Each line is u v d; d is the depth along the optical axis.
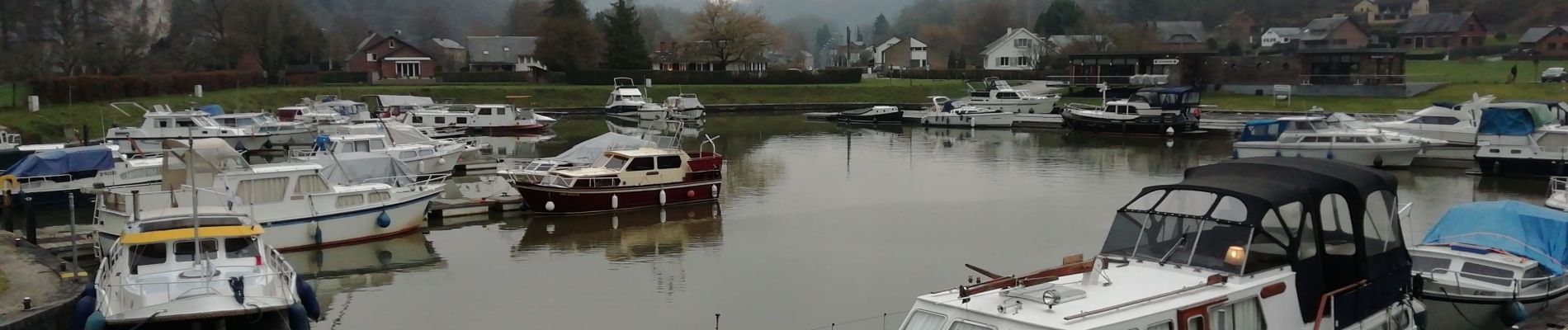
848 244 31.41
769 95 105.62
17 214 35.66
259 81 98.06
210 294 18.89
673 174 38.00
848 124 83.12
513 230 33.62
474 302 24.69
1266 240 14.02
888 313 23.55
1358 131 50.34
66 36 82.00
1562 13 135.12
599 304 24.42
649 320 23.08
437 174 47.00
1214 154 57.66
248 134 58.41
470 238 32.41
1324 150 49.56
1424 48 134.25
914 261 29.08
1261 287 13.67
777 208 38.12
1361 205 15.29
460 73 112.06
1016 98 85.31
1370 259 15.41
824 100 105.50
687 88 105.12
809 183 45.34
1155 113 69.75
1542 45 118.81
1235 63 91.62
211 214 22.09
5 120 56.53
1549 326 19.30
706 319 23.09
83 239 28.91
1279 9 170.62
